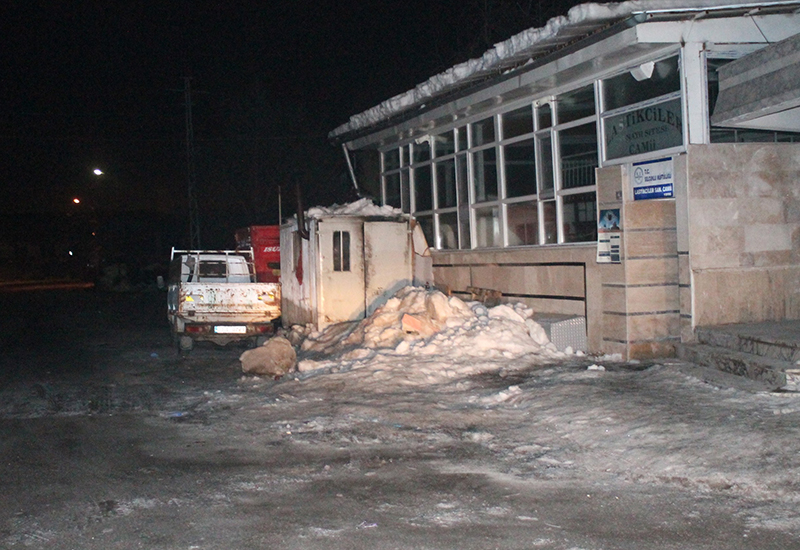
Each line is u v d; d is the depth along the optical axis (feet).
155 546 17.98
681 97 35.86
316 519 19.57
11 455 26.35
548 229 45.85
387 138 63.21
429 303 43.47
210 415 32.09
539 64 41.81
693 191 35.83
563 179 44.45
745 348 33.04
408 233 53.16
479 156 52.95
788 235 37.37
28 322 80.43
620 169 38.22
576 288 42.24
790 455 22.27
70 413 33.24
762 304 36.99
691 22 35.32
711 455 22.98
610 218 38.58
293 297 58.59
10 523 19.63
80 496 21.77
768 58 33.12
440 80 50.34
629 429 26.12
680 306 36.86
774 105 32.42
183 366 46.65
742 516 19.07
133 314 89.35
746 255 36.73
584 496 21.01
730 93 35.29
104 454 26.35
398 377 35.96
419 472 23.50
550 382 33.65
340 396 33.83
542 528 18.69
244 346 56.34
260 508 20.52
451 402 32.19
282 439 27.76
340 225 52.13
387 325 43.80
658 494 20.95
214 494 21.76
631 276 37.52
